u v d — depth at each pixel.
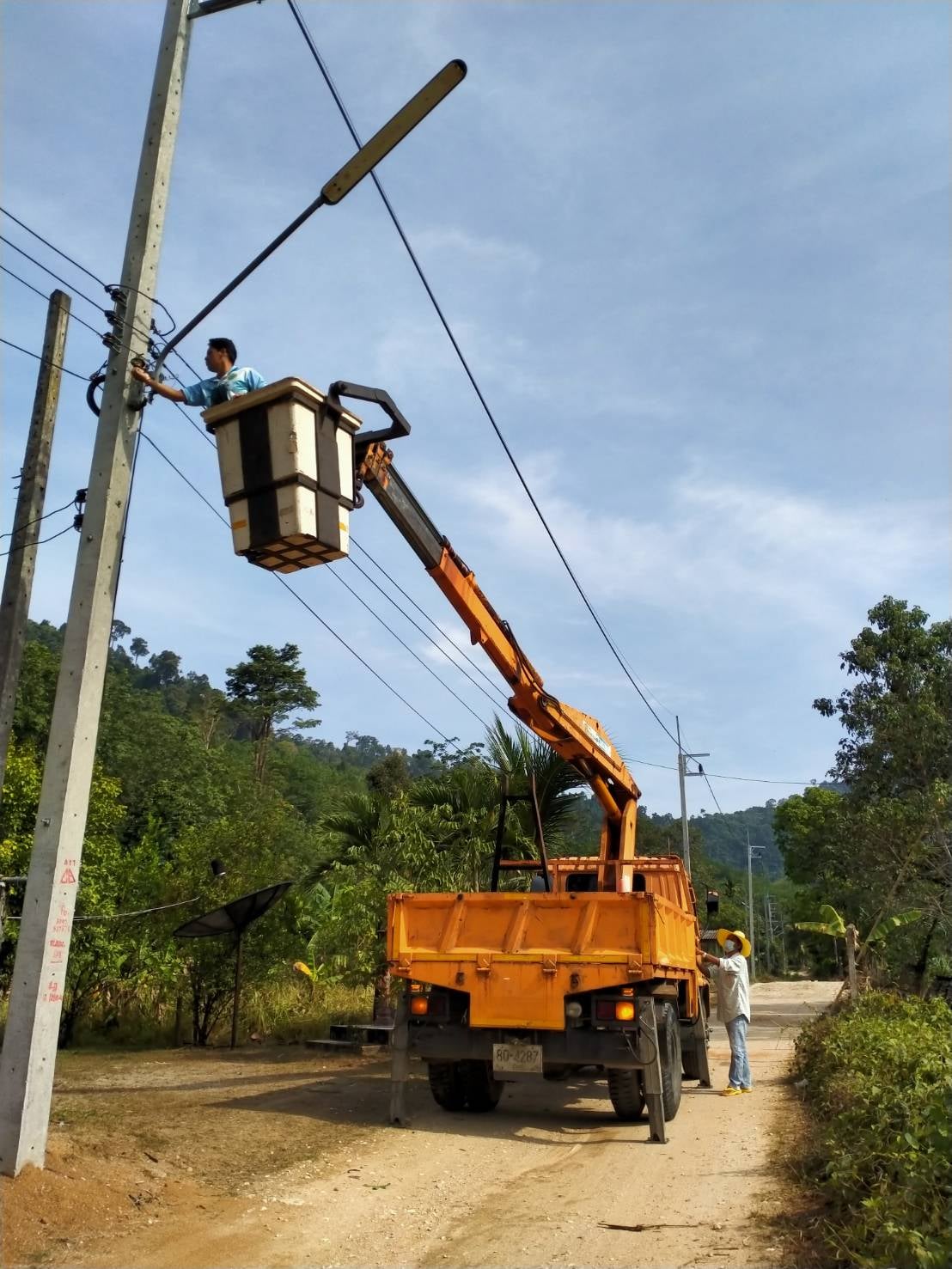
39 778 16.28
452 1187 7.54
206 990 16.95
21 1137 6.46
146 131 7.97
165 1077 12.68
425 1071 13.28
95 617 7.28
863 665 27.45
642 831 42.41
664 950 10.16
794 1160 8.05
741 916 67.19
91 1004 17.14
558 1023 9.64
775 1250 5.88
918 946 24.39
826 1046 11.75
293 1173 7.64
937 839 24.11
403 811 18.08
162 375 7.60
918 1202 5.46
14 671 9.90
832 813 26.75
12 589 10.05
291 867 18.08
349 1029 16.11
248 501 6.64
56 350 10.72
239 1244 5.98
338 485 6.84
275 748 78.00
